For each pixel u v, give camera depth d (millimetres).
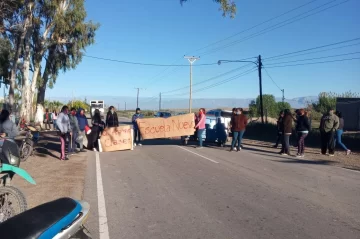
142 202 7406
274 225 5984
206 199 7629
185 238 5410
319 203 7348
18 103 34531
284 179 9820
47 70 35219
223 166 11961
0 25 18234
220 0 12711
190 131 18219
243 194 8055
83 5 31125
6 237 3166
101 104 60938
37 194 7930
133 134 17109
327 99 46812
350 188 8789
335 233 5621
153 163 12617
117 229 5809
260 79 31422
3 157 5598
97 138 16562
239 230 5742
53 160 13141
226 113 25656
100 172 10844
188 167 11734
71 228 3541
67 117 13430
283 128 15367
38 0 27859
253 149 17531
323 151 15711
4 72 32625
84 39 33719
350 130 33188
